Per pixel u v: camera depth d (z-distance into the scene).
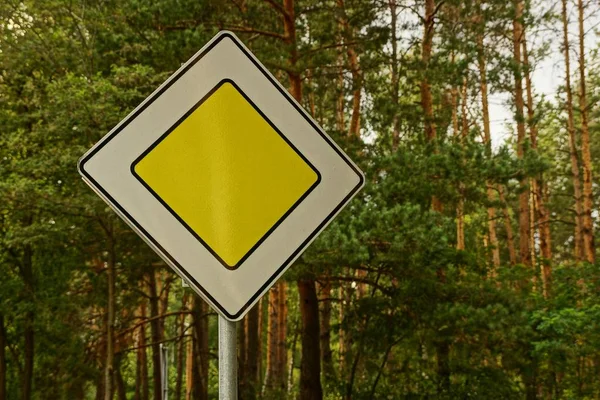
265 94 1.42
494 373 12.58
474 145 11.51
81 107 11.12
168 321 31.16
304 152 1.43
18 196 12.16
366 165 11.98
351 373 14.16
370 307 13.21
